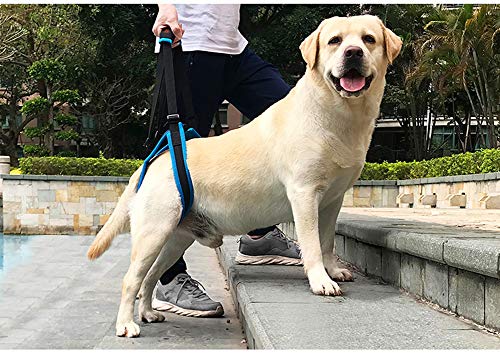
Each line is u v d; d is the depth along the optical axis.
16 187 11.93
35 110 16.77
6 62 18.80
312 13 15.66
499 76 14.50
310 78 2.51
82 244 9.88
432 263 2.21
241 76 3.31
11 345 3.33
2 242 10.33
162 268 2.77
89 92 18.73
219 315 2.88
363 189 13.34
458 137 21.34
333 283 2.41
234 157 2.62
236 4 3.27
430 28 16.88
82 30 16.86
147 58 17.12
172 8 2.98
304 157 2.47
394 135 23.78
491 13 13.30
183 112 3.12
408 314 2.04
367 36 2.46
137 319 2.81
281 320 1.94
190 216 2.69
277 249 3.47
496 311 1.78
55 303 4.79
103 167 12.83
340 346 1.63
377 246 2.85
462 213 6.42
